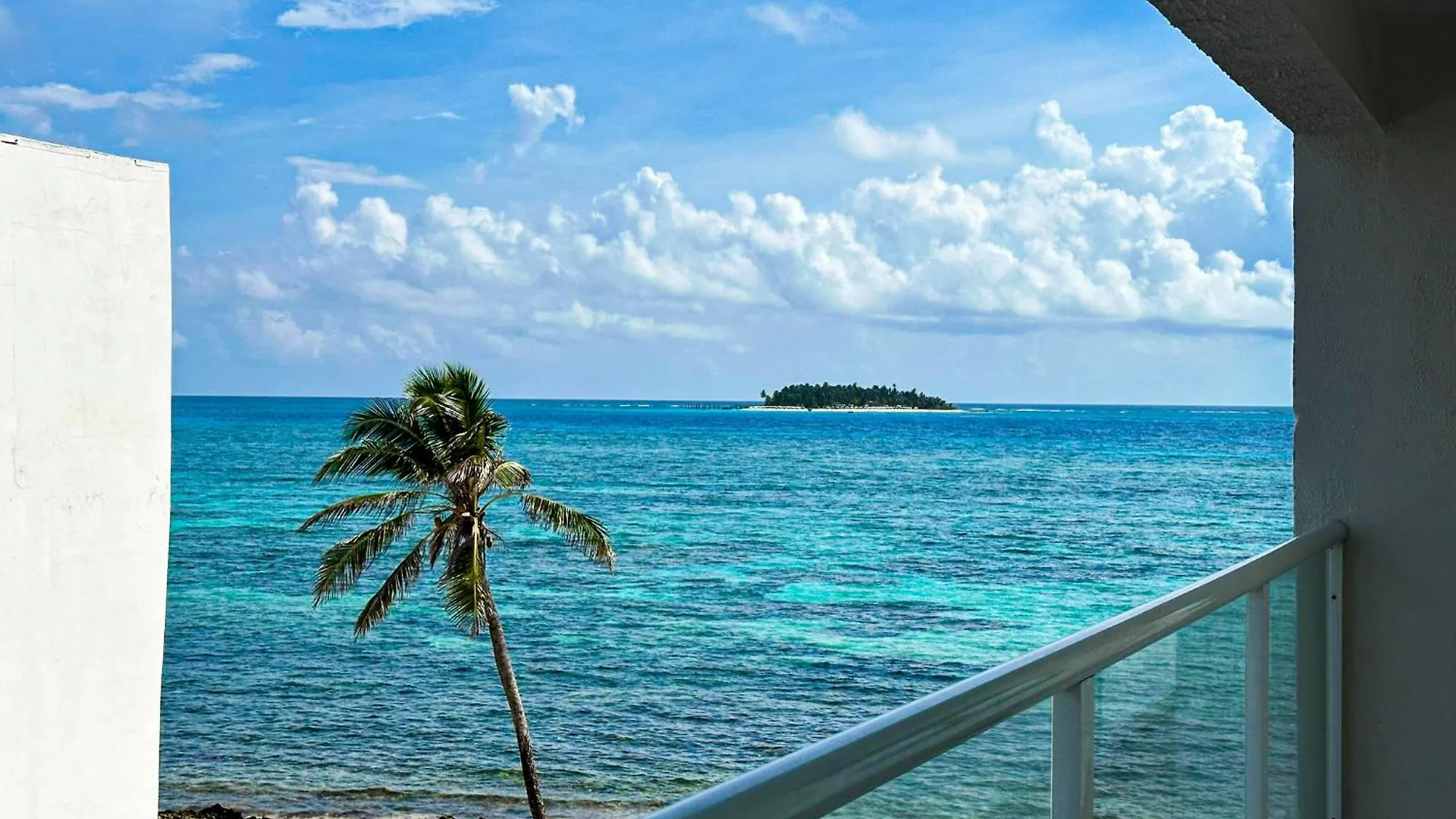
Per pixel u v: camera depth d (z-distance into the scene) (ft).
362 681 125.29
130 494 23.94
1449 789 9.06
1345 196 9.52
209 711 116.78
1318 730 8.86
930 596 153.58
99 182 23.35
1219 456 246.68
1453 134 9.05
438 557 76.18
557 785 103.35
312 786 100.63
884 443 272.51
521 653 133.08
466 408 74.79
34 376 22.47
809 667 128.77
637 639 136.98
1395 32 9.19
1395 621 9.29
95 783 23.22
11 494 22.18
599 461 250.78
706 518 197.67
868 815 2.88
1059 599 151.84
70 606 22.99
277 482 223.71
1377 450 9.37
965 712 3.18
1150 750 4.99
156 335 24.32
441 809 97.45
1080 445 264.52
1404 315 9.25
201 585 159.63
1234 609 6.47
